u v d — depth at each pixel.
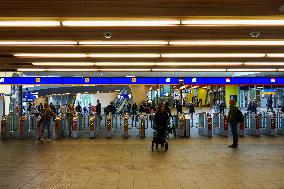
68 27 10.87
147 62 19.08
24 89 39.25
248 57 17.47
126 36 12.23
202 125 21.27
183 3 8.48
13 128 19.97
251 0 8.22
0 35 12.09
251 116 21.38
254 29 11.26
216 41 13.20
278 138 19.25
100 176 9.55
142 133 19.70
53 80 24.23
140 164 11.31
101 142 17.45
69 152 14.02
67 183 8.76
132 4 8.58
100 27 10.88
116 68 22.03
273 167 10.79
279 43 13.61
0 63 19.36
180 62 19.17
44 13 9.35
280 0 8.22
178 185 8.52
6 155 13.30
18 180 9.10
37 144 16.77
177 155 13.16
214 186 8.42
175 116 21.53
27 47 14.38
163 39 12.78
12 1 8.32
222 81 24.53
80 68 21.98
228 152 13.91
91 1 8.32
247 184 8.62
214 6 8.71
